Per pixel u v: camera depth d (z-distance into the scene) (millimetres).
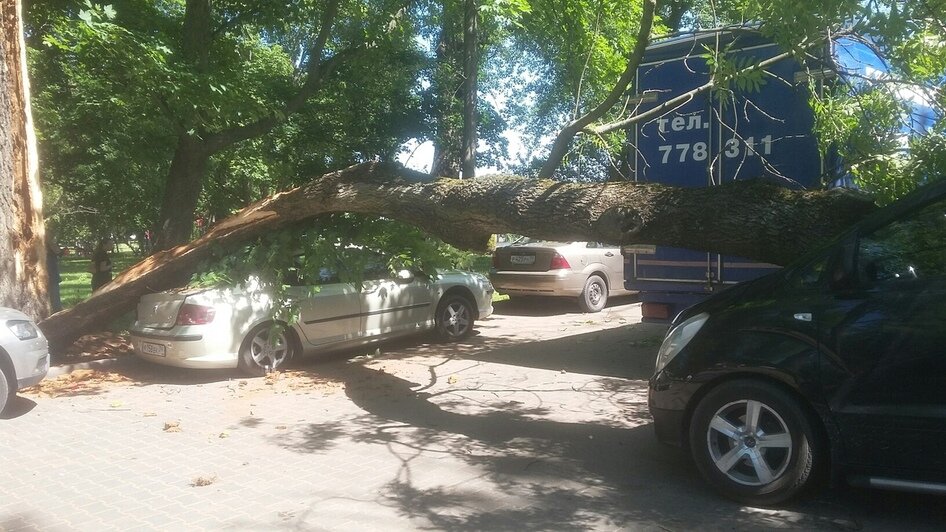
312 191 7926
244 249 8609
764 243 5547
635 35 9016
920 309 4191
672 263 8328
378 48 11844
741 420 4691
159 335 8211
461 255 9141
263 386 8094
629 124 7605
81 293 19391
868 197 5508
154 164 14320
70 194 22672
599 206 6203
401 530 4348
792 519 4402
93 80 13188
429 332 10523
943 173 5562
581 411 6980
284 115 10930
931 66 5910
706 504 4684
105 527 4426
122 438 6258
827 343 4352
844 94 6617
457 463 5551
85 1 8766
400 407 7207
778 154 7672
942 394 4094
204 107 9367
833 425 4328
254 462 5609
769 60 6832
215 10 11594
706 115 8133
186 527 4410
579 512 4590
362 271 8602
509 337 11203
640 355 9625
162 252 9000
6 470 5469
